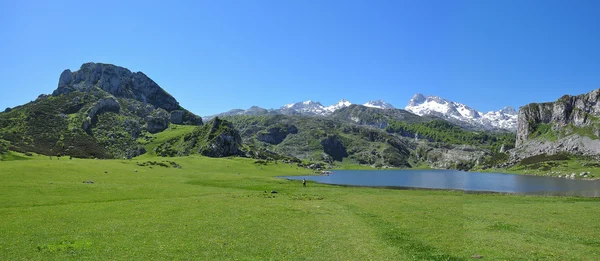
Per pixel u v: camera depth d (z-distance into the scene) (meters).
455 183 166.62
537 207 62.16
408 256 29.80
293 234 36.44
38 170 91.25
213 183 102.56
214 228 38.09
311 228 39.62
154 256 27.89
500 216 50.81
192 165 183.75
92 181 82.44
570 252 31.36
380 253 30.42
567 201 75.62
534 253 30.98
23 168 90.56
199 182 103.38
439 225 43.47
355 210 55.03
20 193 59.06
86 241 31.58
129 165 138.00
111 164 130.25
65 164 106.81
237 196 70.19
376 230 39.81
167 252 29.03
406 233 38.59
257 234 35.97
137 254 28.30
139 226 38.19
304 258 28.45
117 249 29.50
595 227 42.78
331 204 62.00
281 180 124.06
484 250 31.91
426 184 157.62
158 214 45.50
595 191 119.88
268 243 32.59
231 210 50.22
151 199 60.97
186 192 74.75
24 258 26.77
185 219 42.56
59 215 42.91
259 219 44.00
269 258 28.17
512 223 45.19
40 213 43.75
